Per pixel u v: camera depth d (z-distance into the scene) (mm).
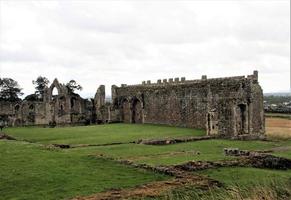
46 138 55312
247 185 26266
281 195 22469
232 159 34688
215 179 27953
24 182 26016
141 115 89125
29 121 92750
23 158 32906
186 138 53469
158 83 84000
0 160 32031
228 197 21766
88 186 25438
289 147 48906
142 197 23203
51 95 95250
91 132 64500
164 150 42469
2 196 23438
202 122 70875
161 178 28016
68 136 58000
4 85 130625
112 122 92875
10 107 92438
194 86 72812
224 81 66000
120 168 30641
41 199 22875
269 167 34750
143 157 36625
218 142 52375
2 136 50938
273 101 198625
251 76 62812
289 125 80000
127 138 55000
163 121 81625
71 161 32406
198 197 23031
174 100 78188
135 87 90250
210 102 68375
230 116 58875
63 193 23984
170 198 22531
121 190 24656
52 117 94375
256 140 56750
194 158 35719
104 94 97312
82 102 98875
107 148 43594
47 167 29938
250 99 61969
